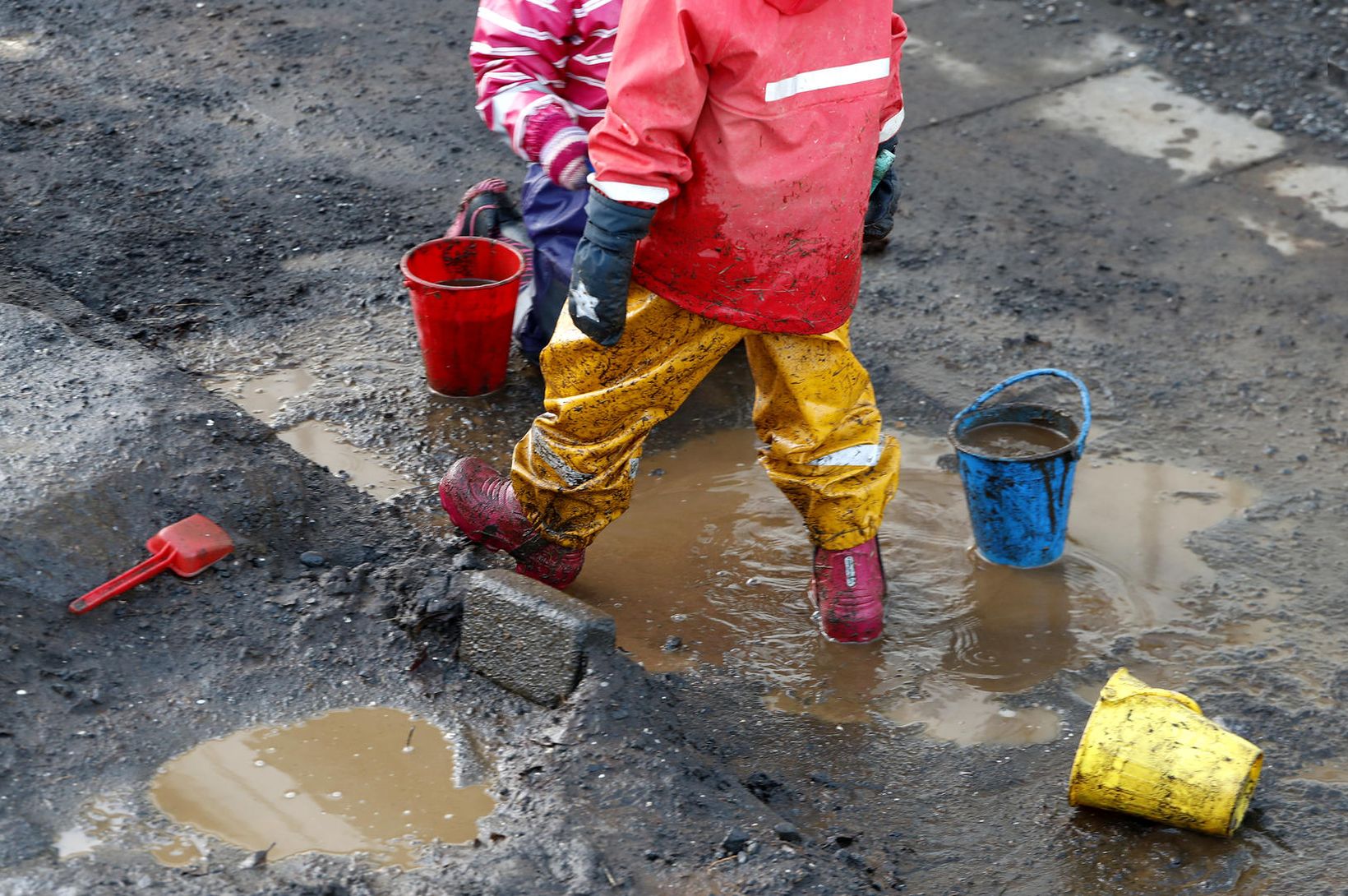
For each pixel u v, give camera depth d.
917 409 4.86
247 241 5.77
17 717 3.06
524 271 4.85
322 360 5.02
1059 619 3.91
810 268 3.15
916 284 5.64
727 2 2.79
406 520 4.14
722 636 3.83
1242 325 5.37
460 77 7.43
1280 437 4.72
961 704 3.62
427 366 4.80
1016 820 3.25
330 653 3.40
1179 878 3.07
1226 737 3.11
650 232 3.15
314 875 2.75
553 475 3.54
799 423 3.47
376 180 6.34
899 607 3.96
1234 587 4.02
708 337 3.29
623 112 2.86
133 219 5.87
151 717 3.15
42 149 6.41
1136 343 5.26
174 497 3.78
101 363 4.28
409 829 2.91
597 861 2.82
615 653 3.32
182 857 2.79
